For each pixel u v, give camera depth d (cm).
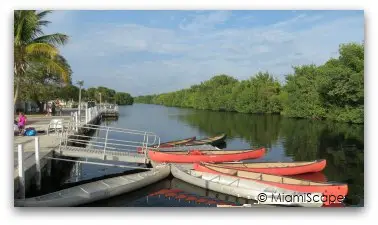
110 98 9869
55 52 1973
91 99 8256
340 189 1221
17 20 1945
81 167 1859
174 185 1499
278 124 4541
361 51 4112
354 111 4200
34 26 2003
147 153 1759
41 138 1970
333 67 4394
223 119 5484
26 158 1403
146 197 1353
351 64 4197
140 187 1377
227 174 1400
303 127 4094
